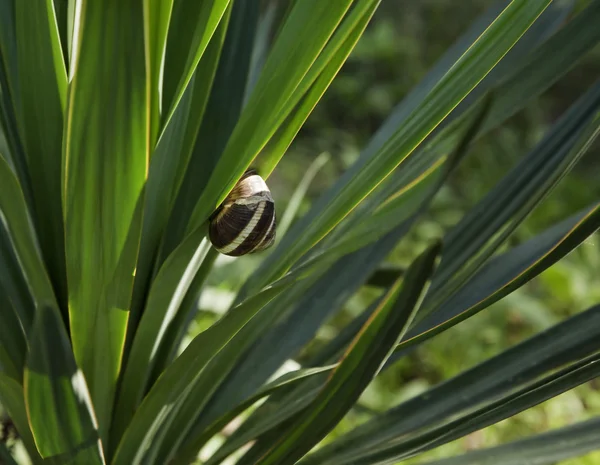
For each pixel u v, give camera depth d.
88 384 0.54
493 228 0.60
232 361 0.58
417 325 0.59
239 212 0.54
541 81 0.56
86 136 0.48
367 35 2.47
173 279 0.52
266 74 0.51
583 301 1.61
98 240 0.50
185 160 0.54
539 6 0.51
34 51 0.51
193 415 0.58
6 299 0.55
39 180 0.53
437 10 2.63
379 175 0.53
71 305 0.52
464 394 0.56
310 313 0.63
